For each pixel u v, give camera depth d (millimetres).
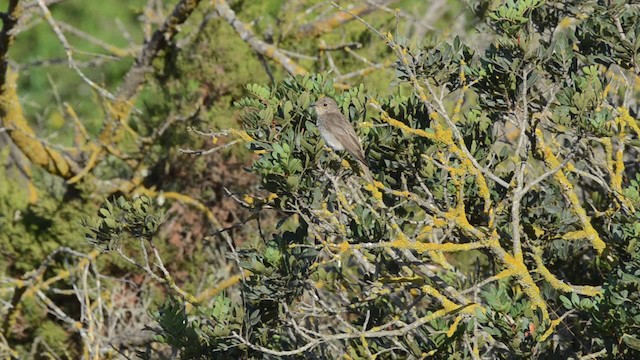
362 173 11258
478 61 12016
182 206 22219
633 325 9797
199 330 11734
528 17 11445
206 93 23125
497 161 12297
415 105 12016
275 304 12008
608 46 11898
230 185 22188
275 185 10953
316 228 11656
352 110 11953
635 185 11141
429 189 11906
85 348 18344
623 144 11727
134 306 20953
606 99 12000
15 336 21641
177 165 22781
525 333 10070
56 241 22750
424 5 25438
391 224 11219
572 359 10719
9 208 23219
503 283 11734
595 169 12984
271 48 20406
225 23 23094
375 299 12609
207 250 21656
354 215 11211
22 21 21281
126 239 21375
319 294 14008
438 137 10852
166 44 22625
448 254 16031
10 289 21000
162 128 22656
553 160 11188
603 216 12562
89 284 21438
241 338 11047
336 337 10922
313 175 11289
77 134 23875
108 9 35281
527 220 12078
